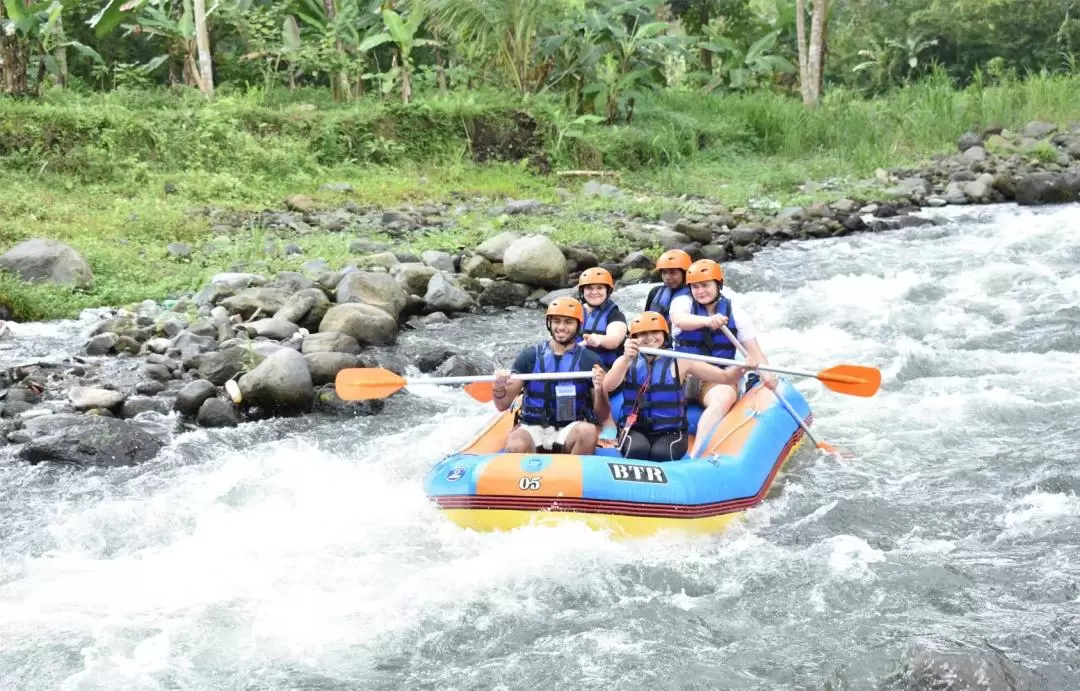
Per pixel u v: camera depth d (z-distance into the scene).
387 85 19.00
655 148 19.95
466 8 19.27
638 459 6.27
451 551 5.74
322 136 17.33
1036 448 7.10
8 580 5.59
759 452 6.47
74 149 15.01
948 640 4.74
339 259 11.86
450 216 14.84
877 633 4.89
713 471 6.05
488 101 19.50
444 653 4.85
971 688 4.32
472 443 6.50
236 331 9.56
